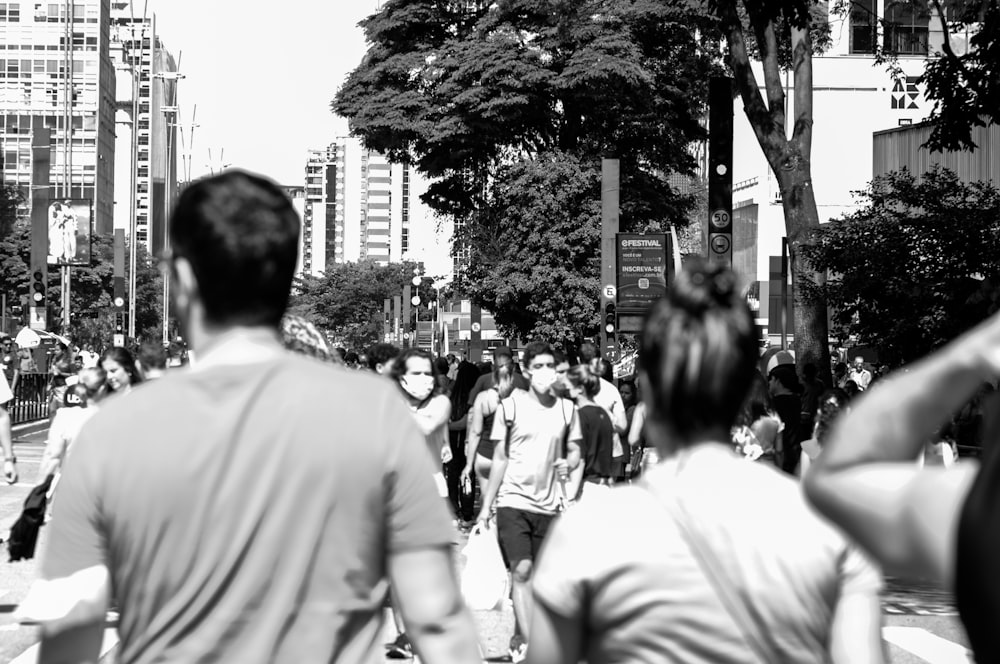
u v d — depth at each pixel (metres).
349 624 4.46
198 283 4.66
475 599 13.33
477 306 88.69
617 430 24.64
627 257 49.22
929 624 18.16
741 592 4.19
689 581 4.20
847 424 3.18
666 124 77.50
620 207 78.50
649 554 4.22
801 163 37.59
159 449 4.41
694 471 4.38
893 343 34.59
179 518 4.38
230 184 4.70
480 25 77.31
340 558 4.43
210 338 4.70
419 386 16.69
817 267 35.47
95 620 4.48
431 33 81.25
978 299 32.81
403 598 4.57
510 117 75.25
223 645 4.35
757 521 4.27
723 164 31.81
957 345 3.04
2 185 135.00
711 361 4.42
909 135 70.94
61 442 18.09
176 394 4.50
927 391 3.07
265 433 4.43
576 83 73.44
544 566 4.36
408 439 4.54
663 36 76.12
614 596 4.24
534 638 4.38
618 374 51.06
